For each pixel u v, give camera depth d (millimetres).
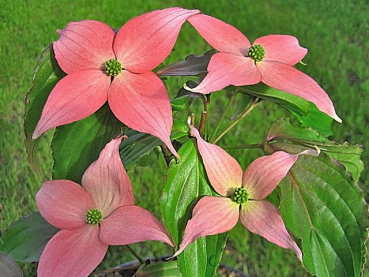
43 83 207
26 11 669
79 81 196
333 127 532
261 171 203
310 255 216
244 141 510
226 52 203
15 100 557
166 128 188
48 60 206
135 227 196
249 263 424
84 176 201
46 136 511
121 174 197
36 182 482
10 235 252
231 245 437
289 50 219
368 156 502
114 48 202
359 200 216
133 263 353
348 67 603
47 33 642
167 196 203
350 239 218
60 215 203
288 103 221
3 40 629
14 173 490
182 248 188
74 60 200
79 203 205
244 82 193
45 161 496
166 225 200
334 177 220
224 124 523
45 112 190
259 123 527
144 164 296
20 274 229
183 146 210
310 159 224
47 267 193
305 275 413
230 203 203
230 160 206
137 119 189
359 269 217
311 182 223
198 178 210
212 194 210
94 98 196
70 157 211
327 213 220
